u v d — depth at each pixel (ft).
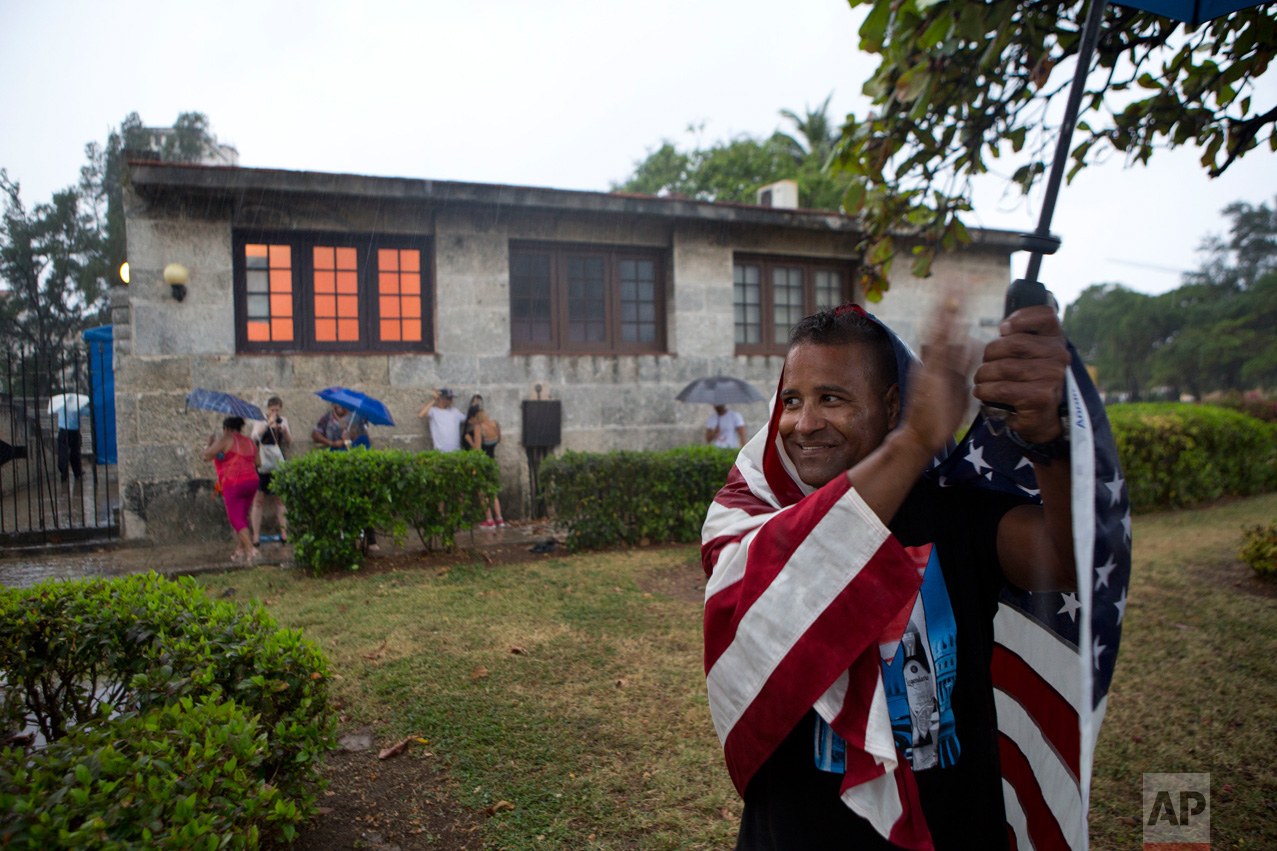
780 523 3.94
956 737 4.21
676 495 28.55
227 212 30.60
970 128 11.49
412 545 28.53
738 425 35.94
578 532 27.25
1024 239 4.15
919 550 4.36
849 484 3.76
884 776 3.75
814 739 4.08
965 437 4.35
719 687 4.08
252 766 7.24
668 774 11.23
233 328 30.94
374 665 15.49
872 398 4.46
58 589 10.39
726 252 38.78
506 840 9.64
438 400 32.94
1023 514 4.35
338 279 33.04
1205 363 191.62
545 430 35.06
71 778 5.66
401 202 32.68
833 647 3.65
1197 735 12.39
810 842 3.96
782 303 41.22
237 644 9.50
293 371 31.60
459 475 26.40
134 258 29.68
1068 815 4.59
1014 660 4.94
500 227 34.63
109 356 39.34
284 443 29.58
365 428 31.12
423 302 34.37
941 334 3.62
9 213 78.48
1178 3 7.28
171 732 7.03
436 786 10.99
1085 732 3.33
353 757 11.85
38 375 30.45
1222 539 27.71
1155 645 16.58
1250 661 15.53
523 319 36.09
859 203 13.10
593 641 17.06
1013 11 8.98
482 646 16.70
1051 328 3.61
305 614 19.27
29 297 77.30
